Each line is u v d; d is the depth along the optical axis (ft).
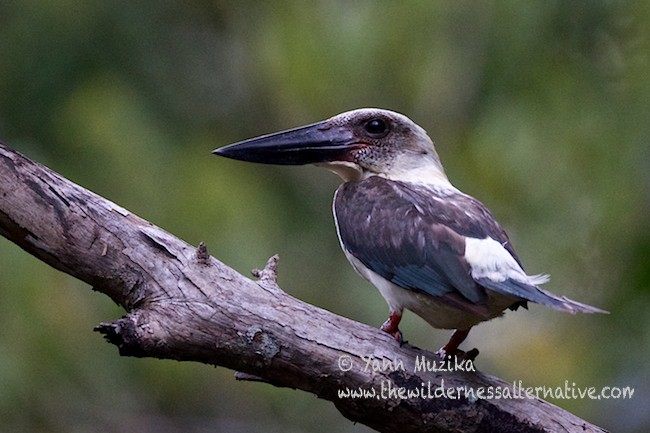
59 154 40.14
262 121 42.83
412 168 31.86
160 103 42.11
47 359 37.76
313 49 39.14
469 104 39.60
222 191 38.37
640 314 40.86
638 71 38.45
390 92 39.47
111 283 26.45
